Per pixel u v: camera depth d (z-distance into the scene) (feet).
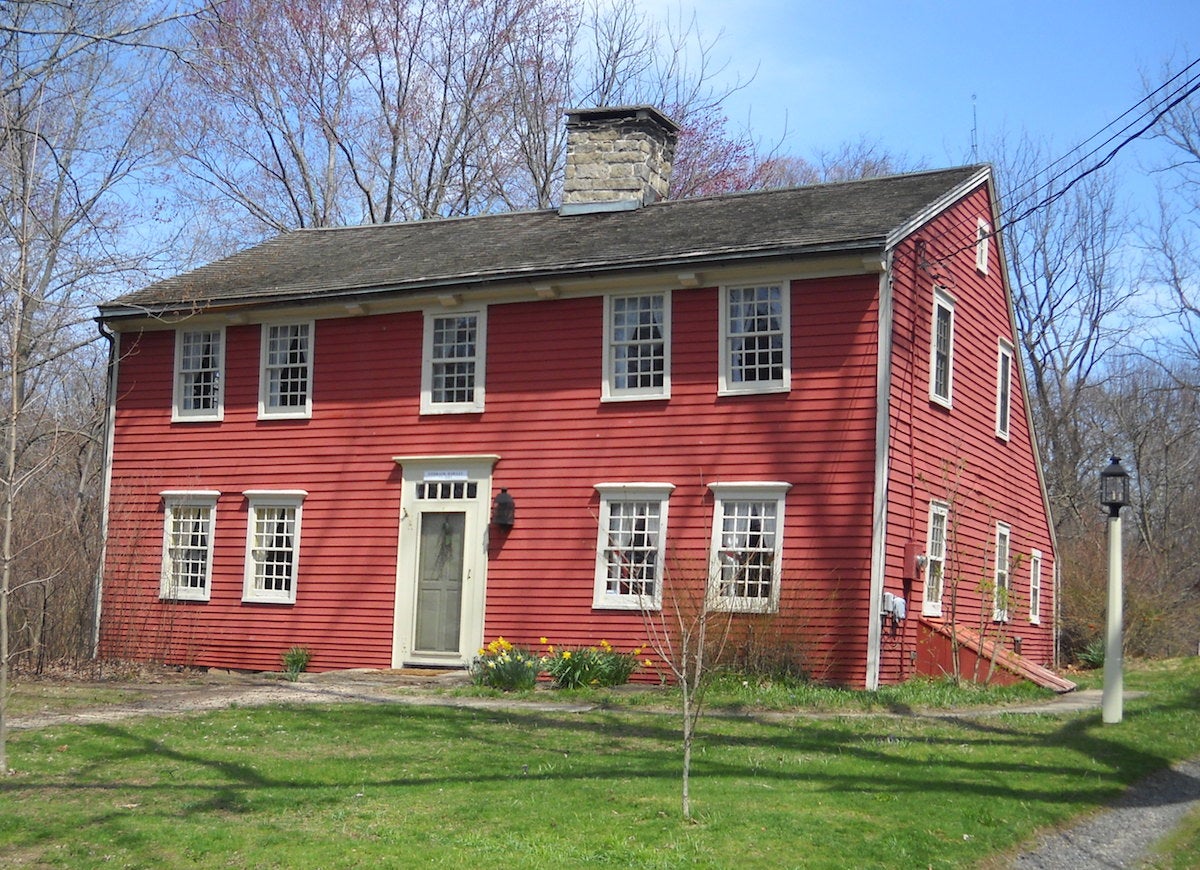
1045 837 33.45
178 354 78.02
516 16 129.39
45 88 67.92
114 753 43.27
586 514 65.72
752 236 63.93
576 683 60.29
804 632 59.47
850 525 59.36
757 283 62.85
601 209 77.71
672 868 29.12
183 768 40.70
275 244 88.12
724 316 63.67
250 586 74.02
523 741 45.39
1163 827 35.14
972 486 71.97
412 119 127.95
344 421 72.79
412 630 69.56
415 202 129.59
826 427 60.54
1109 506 50.47
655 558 63.87
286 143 124.77
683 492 63.41
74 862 30.63
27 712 52.70
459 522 69.21
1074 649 94.94
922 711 52.47
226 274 80.43
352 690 61.16
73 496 90.84
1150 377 152.66
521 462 67.62
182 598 75.51
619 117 78.89
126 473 78.48
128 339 79.92
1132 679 69.77
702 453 63.26
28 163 66.49
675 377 64.44
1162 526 135.44
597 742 45.14
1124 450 143.54
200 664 74.38
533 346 68.23
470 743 45.01
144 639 75.36
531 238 74.74
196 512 76.59
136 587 75.87
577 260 66.59
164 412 78.02
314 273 77.05
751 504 61.98
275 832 32.65
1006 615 76.54
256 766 40.93
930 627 63.26
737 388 62.90
